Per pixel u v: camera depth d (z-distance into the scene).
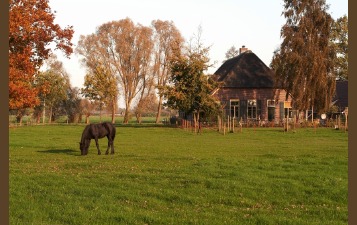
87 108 96.75
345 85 82.94
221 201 14.79
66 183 17.17
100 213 12.93
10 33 27.58
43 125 78.69
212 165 21.28
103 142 37.91
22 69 29.05
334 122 61.94
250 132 51.62
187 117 70.69
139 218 12.53
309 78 64.62
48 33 30.16
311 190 15.98
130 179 18.12
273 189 16.20
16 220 12.34
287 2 67.06
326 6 66.56
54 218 12.59
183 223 12.09
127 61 89.00
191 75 56.62
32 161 24.66
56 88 87.94
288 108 72.56
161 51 89.06
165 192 15.66
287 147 33.03
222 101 71.81
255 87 71.88
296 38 64.69
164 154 27.72
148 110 92.00
